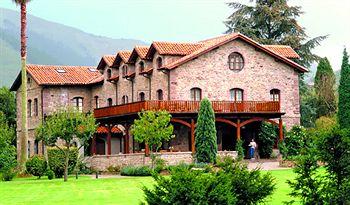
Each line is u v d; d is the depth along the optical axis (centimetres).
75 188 3089
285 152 4472
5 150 4088
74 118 3634
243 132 5047
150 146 4159
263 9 6462
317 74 6291
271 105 4728
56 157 4259
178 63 4725
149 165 4159
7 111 7119
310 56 6406
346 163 1570
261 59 5094
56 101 5781
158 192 1566
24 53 4547
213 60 4906
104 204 2370
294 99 5209
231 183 1619
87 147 5434
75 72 6069
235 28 6481
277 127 5012
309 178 1587
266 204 1931
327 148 1588
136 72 5247
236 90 4991
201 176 1558
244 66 5019
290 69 5206
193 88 4825
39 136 3878
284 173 3519
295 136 4647
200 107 4309
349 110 5062
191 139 4525
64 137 3638
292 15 6594
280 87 5156
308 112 6400
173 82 4747
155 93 4962
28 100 6041
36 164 4184
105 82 5728
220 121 4609
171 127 4138
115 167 4428
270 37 6581
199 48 5016
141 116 4262
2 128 4244
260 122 4988
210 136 4256
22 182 3691
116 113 4759
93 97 5950
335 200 1555
